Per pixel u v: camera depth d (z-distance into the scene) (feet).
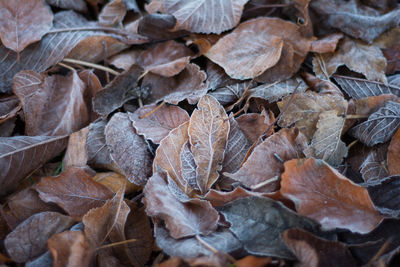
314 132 1.18
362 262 1.03
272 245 1.03
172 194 1.09
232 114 1.17
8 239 1.07
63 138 1.22
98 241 1.08
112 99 1.22
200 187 1.12
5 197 1.16
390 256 1.01
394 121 1.17
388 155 1.15
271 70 1.24
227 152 1.16
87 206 1.13
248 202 1.06
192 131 1.14
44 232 1.09
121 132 1.17
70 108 1.23
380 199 1.09
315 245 1.02
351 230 1.03
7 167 1.16
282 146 1.13
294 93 1.18
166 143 1.13
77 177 1.14
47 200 1.11
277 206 1.05
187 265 1.00
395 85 1.24
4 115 1.22
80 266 1.03
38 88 1.24
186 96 1.20
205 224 1.06
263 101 1.22
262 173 1.10
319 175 1.06
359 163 1.17
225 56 1.26
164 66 1.25
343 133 1.19
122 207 1.09
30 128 1.22
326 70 1.26
